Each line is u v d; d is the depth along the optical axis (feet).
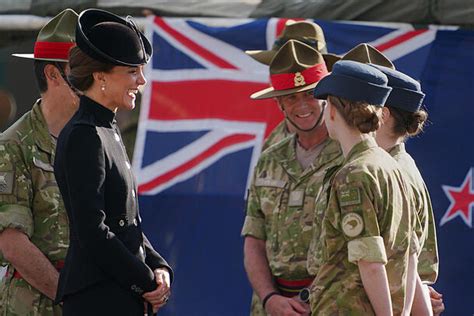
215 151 74.84
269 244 56.39
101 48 42.14
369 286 40.83
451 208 71.41
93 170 41.29
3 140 49.06
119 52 42.39
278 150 57.47
